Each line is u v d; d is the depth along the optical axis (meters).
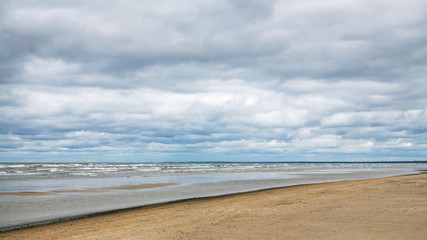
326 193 16.19
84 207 15.76
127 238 7.94
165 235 7.99
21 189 24.67
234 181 34.41
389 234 6.82
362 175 46.75
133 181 33.88
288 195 16.75
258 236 7.30
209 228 8.52
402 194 13.78
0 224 11.72
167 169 74.69
